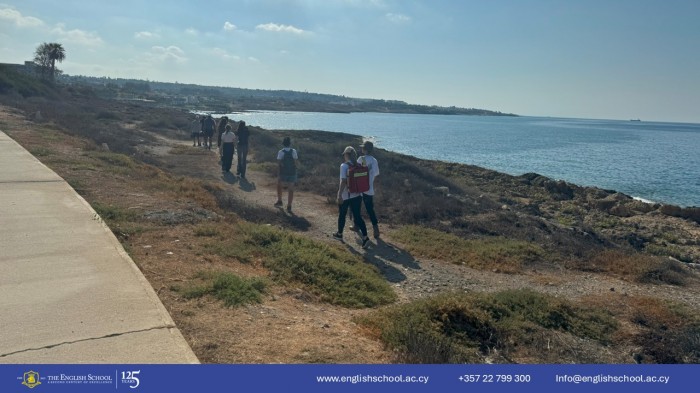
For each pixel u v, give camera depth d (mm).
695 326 6383
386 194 14148
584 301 7145
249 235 7512
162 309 4234
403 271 8070
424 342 4430
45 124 19203
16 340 3564
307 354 3957
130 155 16578
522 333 5555
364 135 72188
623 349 5703
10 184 8680
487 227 11562
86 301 4277
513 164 42125
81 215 7031
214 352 3732
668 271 9094
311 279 6445
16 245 5660
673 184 33000
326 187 14516
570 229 13000
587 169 40531
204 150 21641
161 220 7641
